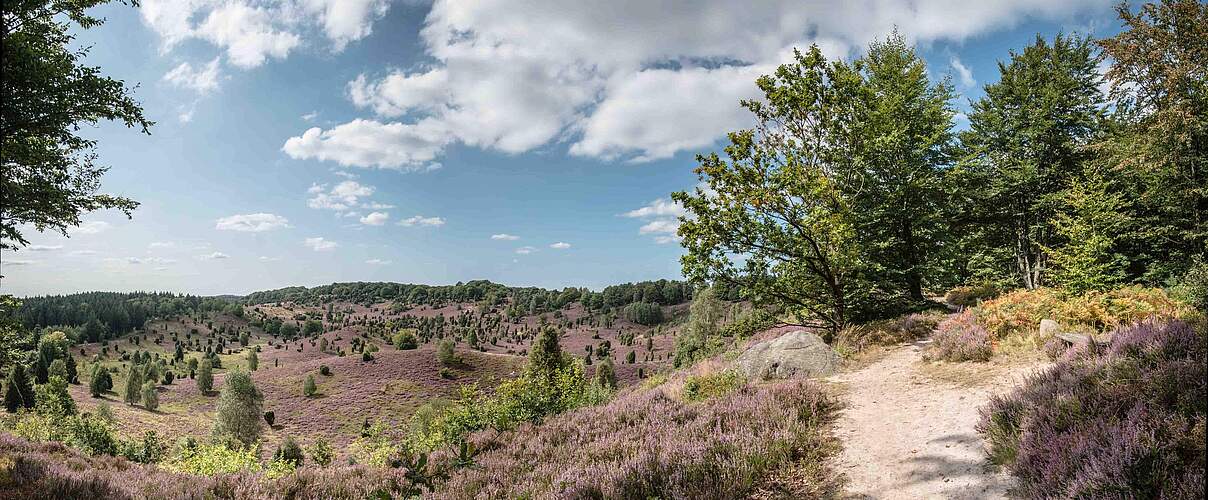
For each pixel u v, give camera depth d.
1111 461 4.51
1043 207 26.73
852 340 15.64
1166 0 17.81
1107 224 20.28
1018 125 26.67
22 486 8.79
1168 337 6.88
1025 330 12.02
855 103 19.42
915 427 7.82
